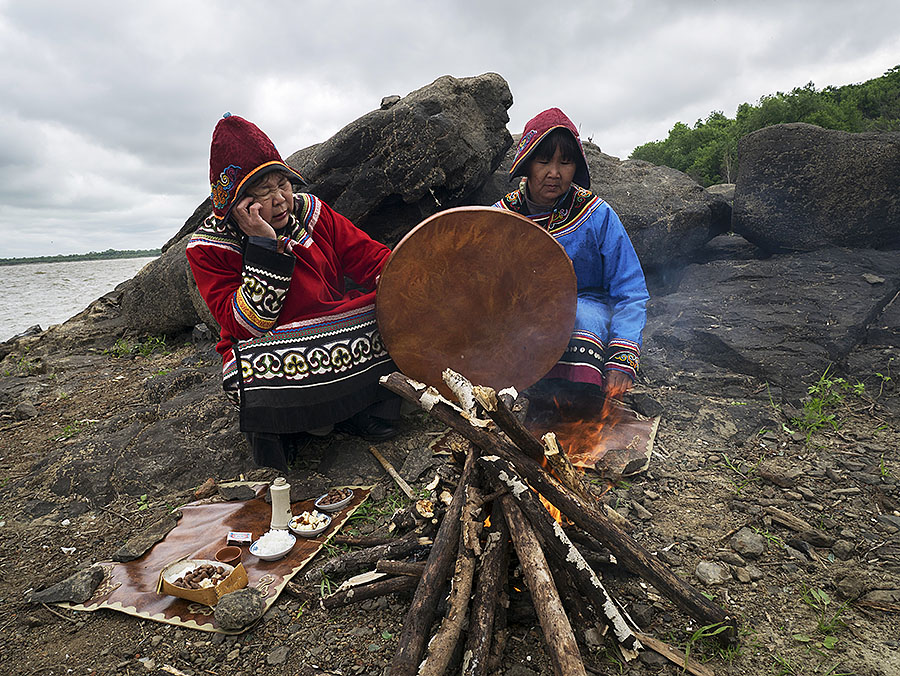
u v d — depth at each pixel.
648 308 5.16
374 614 2.17
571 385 3.37
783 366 3.97
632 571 2.01
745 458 3.18
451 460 2.41
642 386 4.07
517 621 2.05
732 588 2.22
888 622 2.02
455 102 4.95
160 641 2.12
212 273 2.89
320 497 2.97
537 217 3.45
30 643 2.17
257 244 2.70
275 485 2.69
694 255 6.17
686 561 2.39
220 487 3.15
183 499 3.15
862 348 4.26
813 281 4.88
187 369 5.14
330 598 2.15
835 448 3.24
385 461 3.21
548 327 3.01
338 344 2.97
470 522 1.96
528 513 1.96
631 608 2.10
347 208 4.91
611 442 3.27
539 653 1.93
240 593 2.17
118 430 4.17
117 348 7.02
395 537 2.53
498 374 3.06
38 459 3.94
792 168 5.54
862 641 1.94
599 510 2.15
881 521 2.59
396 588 2.16
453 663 1.89
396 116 4.74
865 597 2.13
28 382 5.97
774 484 2.92
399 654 1.73
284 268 2.75
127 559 2.61
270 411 2.91
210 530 2.78
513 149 6.70
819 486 2.88
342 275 3.32
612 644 1.94
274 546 2.55
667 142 62.00
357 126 4.77
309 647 2.05
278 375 2.89
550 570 1.99
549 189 3.30
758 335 4.32
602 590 1.92
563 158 3.19
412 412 3.66
